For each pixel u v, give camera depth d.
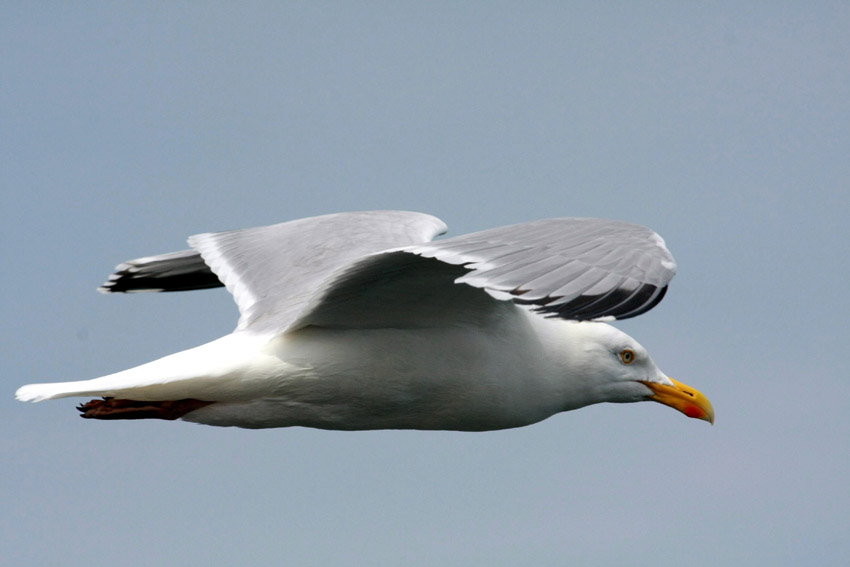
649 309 7.75
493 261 8.12
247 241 12.45
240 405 10.88
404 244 11.71
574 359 12.28
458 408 11.31
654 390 12.70
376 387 10.92
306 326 10.88
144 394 10.69
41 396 10.23
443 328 11.07
